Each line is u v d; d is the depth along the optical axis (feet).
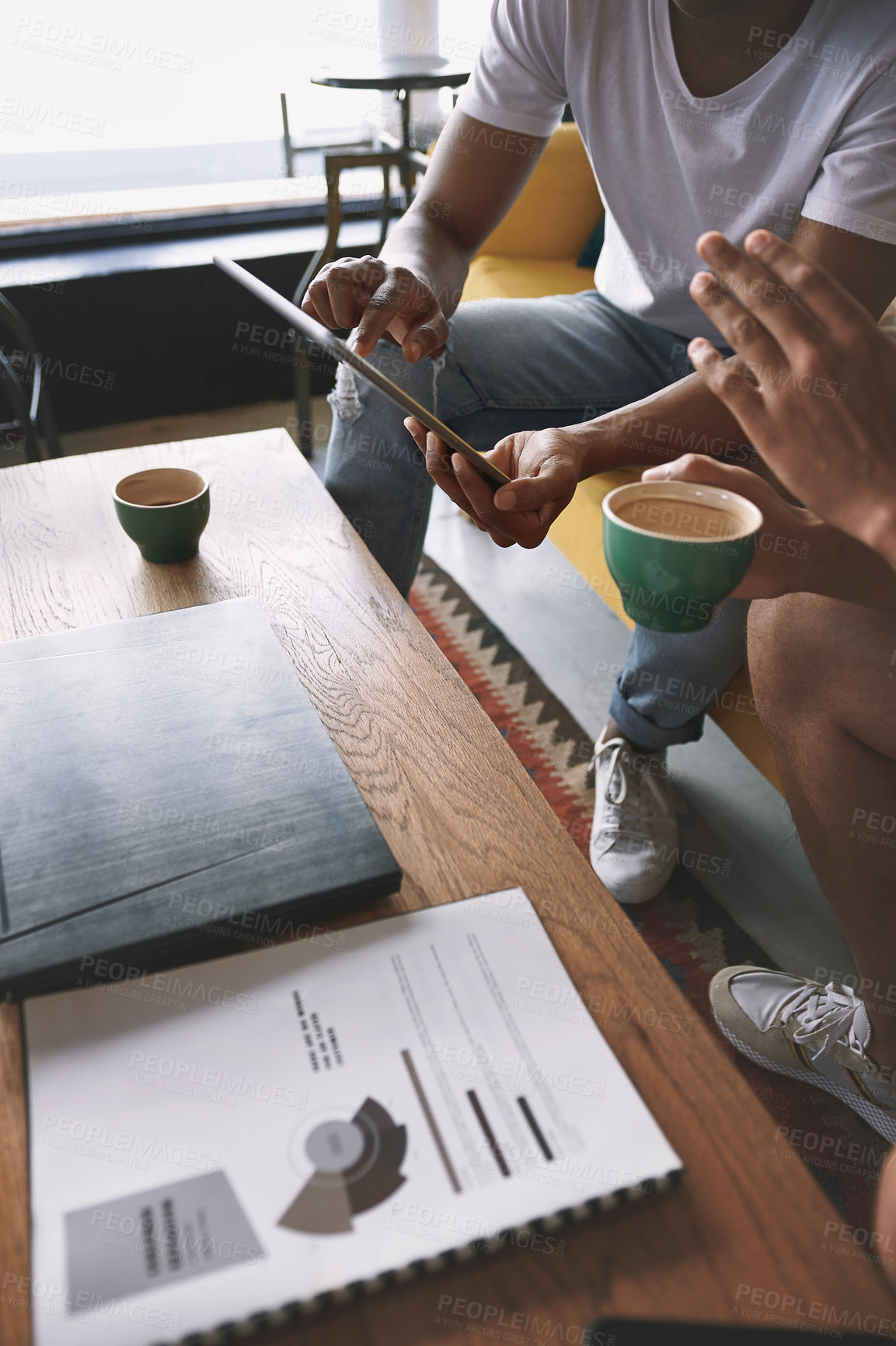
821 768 3.24
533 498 3.01
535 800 2.46
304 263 9.36
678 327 5.23
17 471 4.10
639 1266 1.56
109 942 1.94
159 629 2.94
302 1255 1.51
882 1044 3.42
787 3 4.07
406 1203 1.58
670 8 4.24
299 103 10.82
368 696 2.81
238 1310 1.44
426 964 2.00
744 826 4.99
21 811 2.25
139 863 2.13
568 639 6.34
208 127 10.65
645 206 4.86
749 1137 1.73
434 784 2.51
